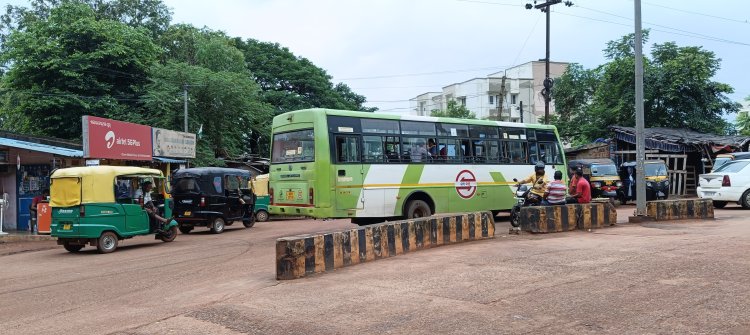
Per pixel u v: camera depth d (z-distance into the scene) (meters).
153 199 15.09
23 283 9.26
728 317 5.39
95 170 13.31
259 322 5.79
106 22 30.81
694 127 33.81
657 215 15.12
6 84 29.41
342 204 13.35
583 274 7.67
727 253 8.93
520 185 15.29
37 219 17.80
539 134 18.39
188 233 18.39
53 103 27.39
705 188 20.78
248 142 38.47
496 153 17.03
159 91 28.94
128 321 6.12
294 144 13.91
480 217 12.11
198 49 35.41
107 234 13.30
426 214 15.07
